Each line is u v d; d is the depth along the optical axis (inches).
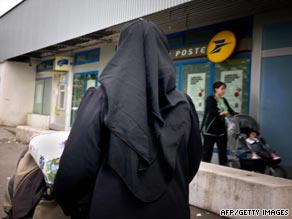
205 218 174.2
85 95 63.3
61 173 58.5
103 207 55.3
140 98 58.4
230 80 304.0
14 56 615.5
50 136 87.1
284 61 264.1
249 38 289.1
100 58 491.2
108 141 57.4
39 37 509.7
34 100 699.4
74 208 65.0
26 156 94.0
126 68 59.9
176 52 358.0
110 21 335.6
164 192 60.0
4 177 240.1
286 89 261.7
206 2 250.1
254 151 220.8
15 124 680.4
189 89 343.3
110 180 56.2
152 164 58.6
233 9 270.4
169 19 305.3
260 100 278.5
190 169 73.5
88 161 56.4
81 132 57.2
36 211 78.5
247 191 166.2
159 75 63.1
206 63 327.3
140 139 56.6
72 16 411.5
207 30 326.6
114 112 55.8
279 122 265.1
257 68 280.8
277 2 249.6
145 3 285.9
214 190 184.1
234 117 236.7
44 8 498.3
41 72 673.6
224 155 251.4
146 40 62.8
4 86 669.3
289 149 258.2
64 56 551.5
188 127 67.1
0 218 146.4
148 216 57.5
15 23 623.2
